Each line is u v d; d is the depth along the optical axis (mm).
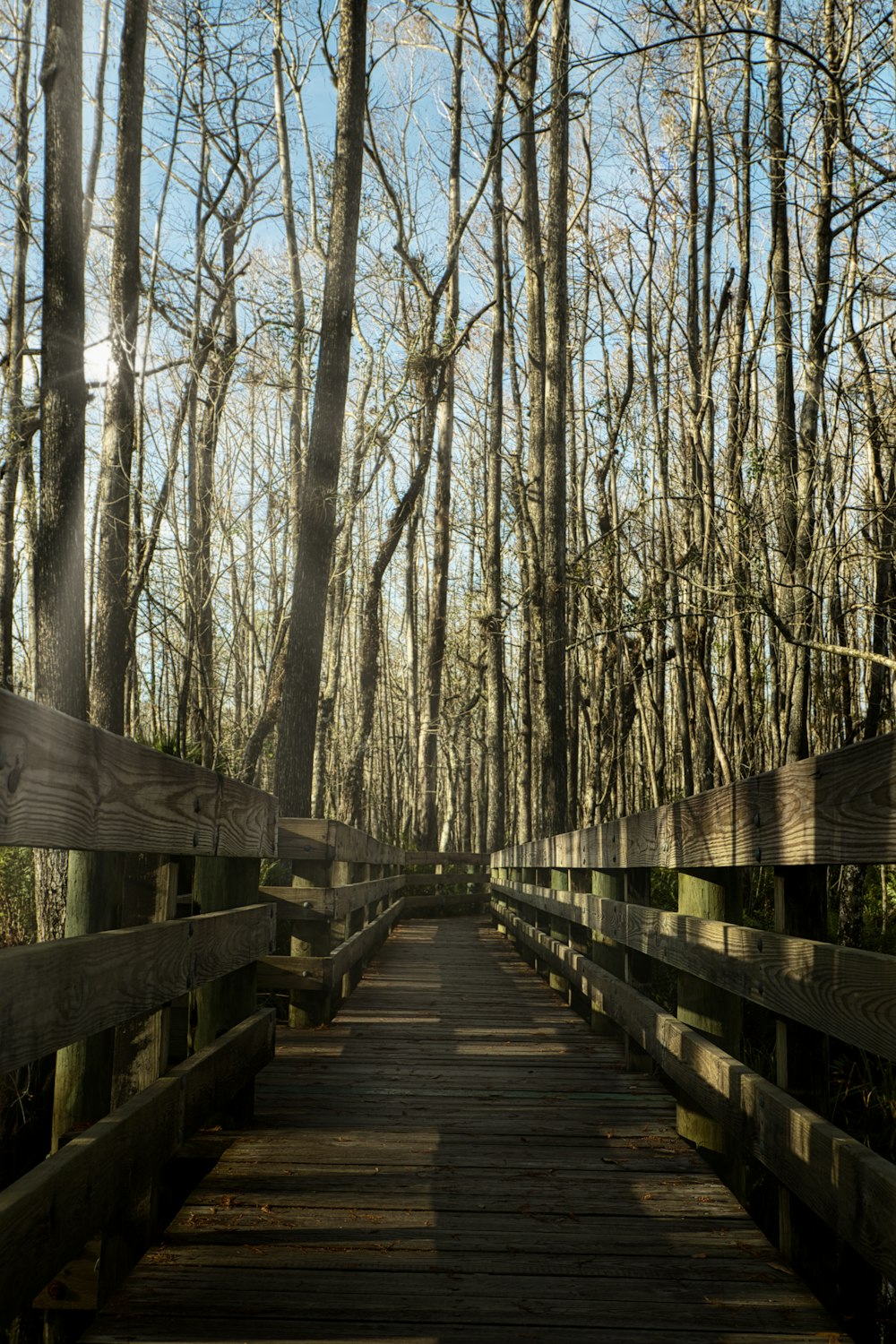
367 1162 3676
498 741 23062
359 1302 2537
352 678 37625
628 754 27578
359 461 18859
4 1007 1734
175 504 15102
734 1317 2473
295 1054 5703
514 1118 4309
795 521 9484
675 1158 3752
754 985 2947
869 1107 5551
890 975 1945
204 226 18484
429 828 23281
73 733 2010
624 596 17281
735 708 12961
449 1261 2801
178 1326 2393
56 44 8680
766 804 2752
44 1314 3166
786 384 9258
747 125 12125
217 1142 3824
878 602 8578
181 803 2938
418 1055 5660
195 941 3162
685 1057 3742
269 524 22328
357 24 11055
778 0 10008
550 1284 2656
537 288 17047
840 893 8312
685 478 15352
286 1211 3170
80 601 8555
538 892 9383
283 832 6504
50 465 8500
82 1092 3004
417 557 38844
